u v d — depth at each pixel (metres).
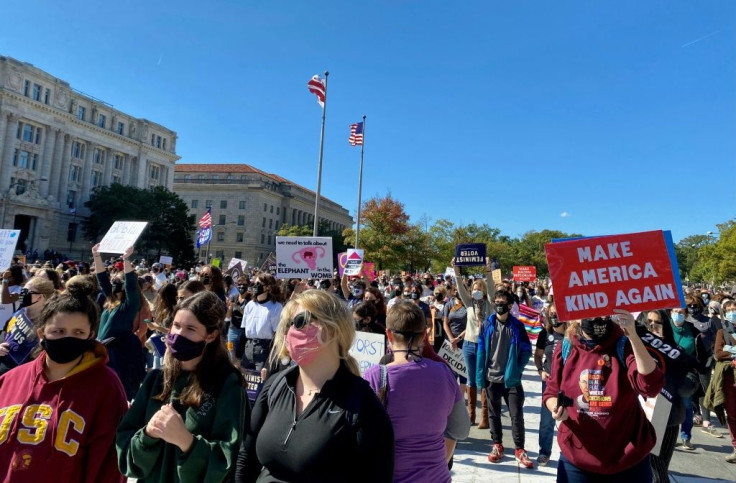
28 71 63.59
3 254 8.55
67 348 2.53
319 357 2.17
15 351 4.30
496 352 5.96
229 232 96.94
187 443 2.21
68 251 70.25
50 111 66.88
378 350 5.04
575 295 3.24
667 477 4.25
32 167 65.56
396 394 2.84
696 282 91.94
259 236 97.31
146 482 2.35
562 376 3.32
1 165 60.78
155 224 70.31
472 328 7.61
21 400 2.53
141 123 84.75
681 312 6.89
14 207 61.91
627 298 3.20
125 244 6.50
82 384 2.59
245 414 2.49
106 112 78.00
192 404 2.38
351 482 1.96
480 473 5.48
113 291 5.34
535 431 7.22
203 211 98.75
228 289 12.05
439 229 59.78
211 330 2.49
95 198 69.94
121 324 5.07
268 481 2.05
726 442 7.15
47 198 66.38
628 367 3.05
